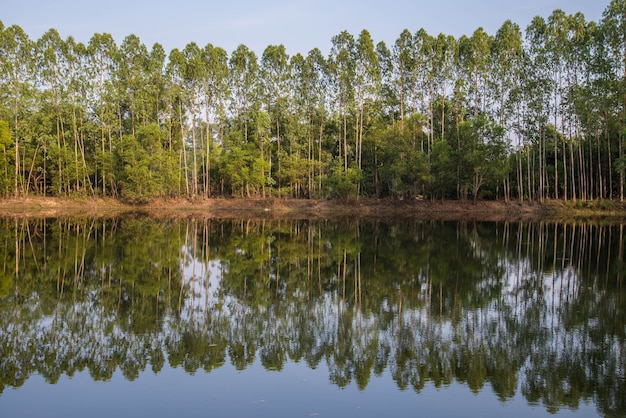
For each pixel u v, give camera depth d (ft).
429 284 62.75
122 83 213.46
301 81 223.10
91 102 209.46
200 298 54.95
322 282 63.93
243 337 42.11
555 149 196.13
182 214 185.57
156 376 33.81
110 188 219.61
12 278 62.95
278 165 228.43
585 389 32.01
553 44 189.57
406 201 212.23
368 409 29.09
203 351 38.70
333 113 225.76
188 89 214.69
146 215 176.96
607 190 200.44
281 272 70.38
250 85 229.66
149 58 215.92
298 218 173.17
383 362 36.58
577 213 184.75
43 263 73.56
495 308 51.13
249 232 122.21
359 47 213.46
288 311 50.11
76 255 81.25
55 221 143.13
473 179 204.74
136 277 65.16
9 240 98.27
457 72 215.51
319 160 226.99
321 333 43.34
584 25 189.47
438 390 31.86
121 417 27.86
